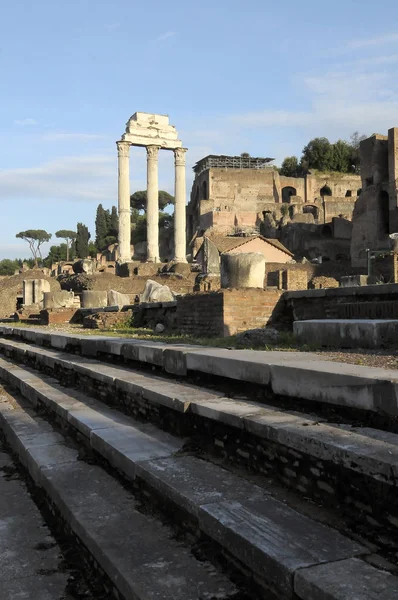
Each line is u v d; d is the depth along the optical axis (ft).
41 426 23.62
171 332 40.16
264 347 24.34
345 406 12.42
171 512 12.31
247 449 13.28
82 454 18.53
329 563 8.25
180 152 220.84
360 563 8.24
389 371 12.81
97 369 25.11
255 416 13.16
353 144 329.11
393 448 9.82
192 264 183.62
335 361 15.97
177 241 216.74
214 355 18.03
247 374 15.89
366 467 9.34
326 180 295.89
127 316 52.31
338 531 9.50
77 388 27.55
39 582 11.43
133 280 151.84
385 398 11.25
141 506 13.34
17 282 154.61
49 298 91.56
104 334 39.27
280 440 11.62
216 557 10.29
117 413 21.03
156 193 215.72
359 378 11.89
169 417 17.30
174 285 148.77
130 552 10.75
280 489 11.74
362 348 21.20
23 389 30.78
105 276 151.02
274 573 8.41
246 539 9.19
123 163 213.25
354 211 197.06
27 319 83.20
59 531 14.11
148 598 9.00
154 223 213.66
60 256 409.69
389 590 7.39
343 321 22.88
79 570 11.87
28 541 13.58
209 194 286.87
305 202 267.80
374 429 11.41
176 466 13.71
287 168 329.93
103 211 394.93
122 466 15.07
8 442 23.97
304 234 233.14
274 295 34.24
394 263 77.51
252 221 273.13
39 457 18.42
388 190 183.73
